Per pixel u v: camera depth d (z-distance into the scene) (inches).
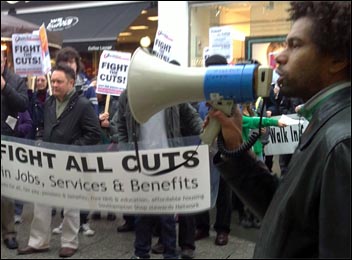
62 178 154.9
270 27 311.9
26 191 159.8
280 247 44.2
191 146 141.4
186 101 51.8
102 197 152.3
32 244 171.6
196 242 180.9
